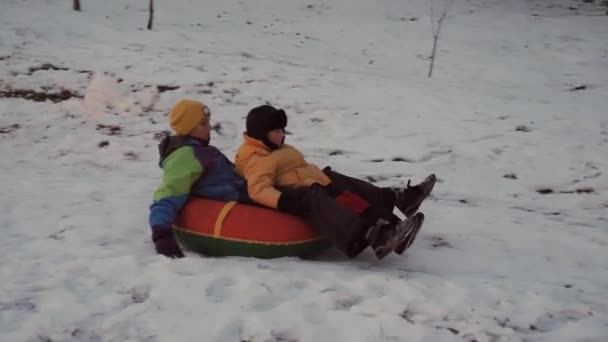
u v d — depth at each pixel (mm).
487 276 3977
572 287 3840
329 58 14328
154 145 8102
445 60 14805
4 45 11719
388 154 7961
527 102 10820
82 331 3090
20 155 7660
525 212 6027
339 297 3393
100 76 9758
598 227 5543
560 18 19781
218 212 4148
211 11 18844
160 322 3152
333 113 9500
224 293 3449
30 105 9320
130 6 17875
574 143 8383
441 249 4629
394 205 4434
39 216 5113
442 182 7059
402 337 2990
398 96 10555
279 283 3555
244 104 9781
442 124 9148
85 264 3918
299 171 4273
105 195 5820
